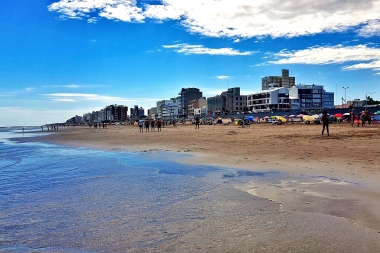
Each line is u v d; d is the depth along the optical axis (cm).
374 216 510
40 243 442
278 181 838
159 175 1009
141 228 491
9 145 3106
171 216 552
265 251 381
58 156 1761
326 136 2341
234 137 2791
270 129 4450
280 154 1406
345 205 580
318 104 13588
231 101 15550
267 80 16912
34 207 642
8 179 1006
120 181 920
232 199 663
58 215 580
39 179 998
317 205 590
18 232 490
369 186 725
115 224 516
